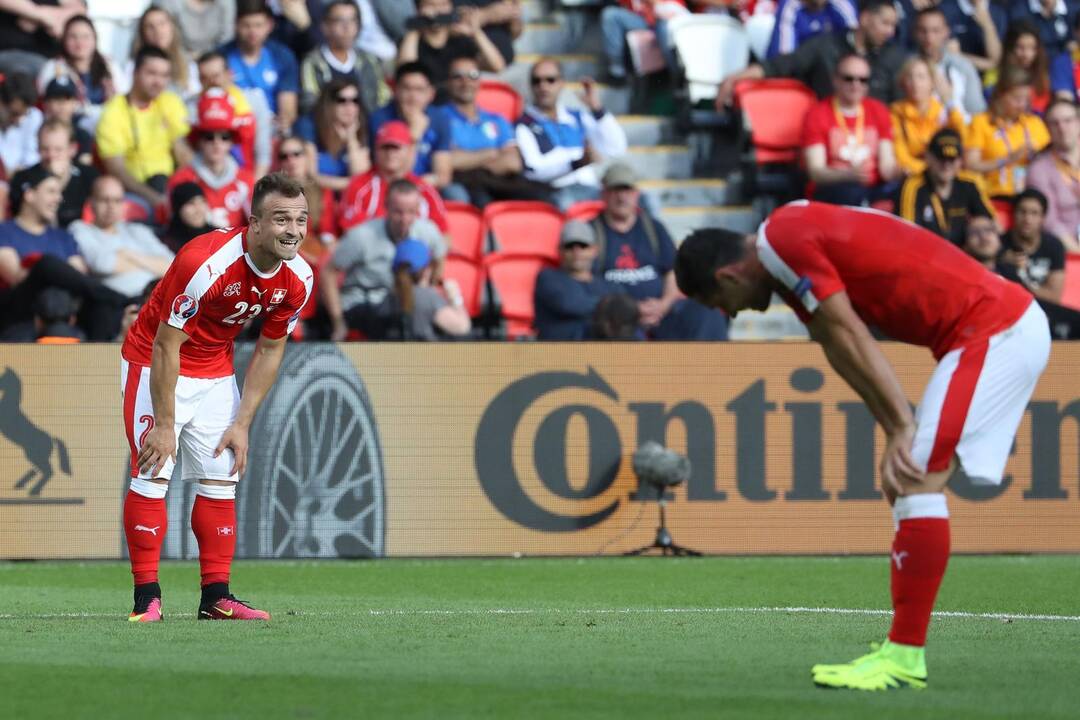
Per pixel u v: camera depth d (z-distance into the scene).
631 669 18.14
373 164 48.69
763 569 35.56
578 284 44.41
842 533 38.84
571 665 18.47
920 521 16.88
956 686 16.98
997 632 22.61
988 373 16.91
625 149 52.59
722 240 17.56
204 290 22.30
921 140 51.16
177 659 18.95
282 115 50.88
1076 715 15.12
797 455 38.78
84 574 34.47
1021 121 52.41
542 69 51.03
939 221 47.19
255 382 24.03
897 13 56.72
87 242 42.66
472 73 50.56
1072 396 38.97
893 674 16.80
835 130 50.31
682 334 44.84
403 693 16.27
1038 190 47.66
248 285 22.75
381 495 37.84
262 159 48.75
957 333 17.12
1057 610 26.89
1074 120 51.00
